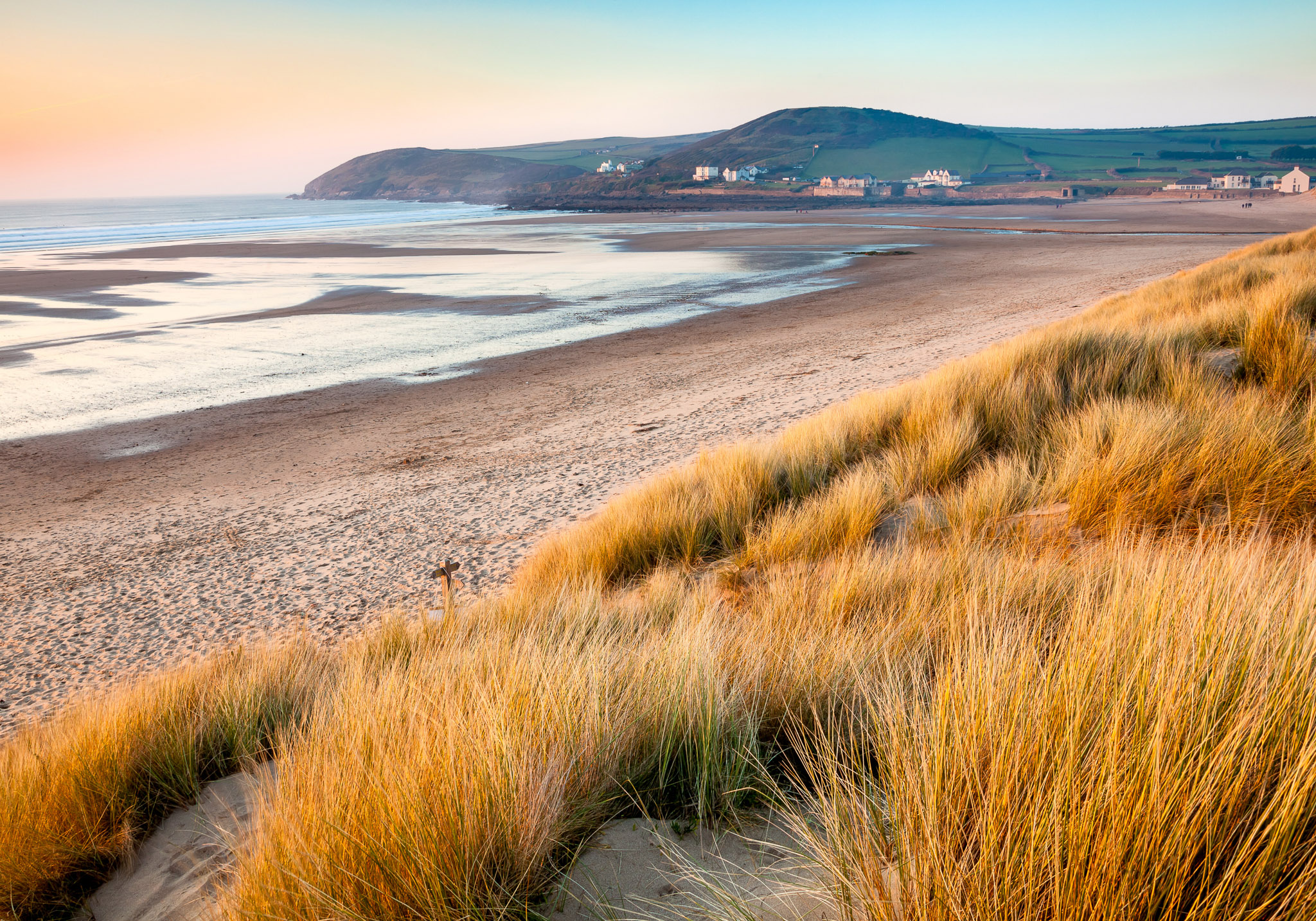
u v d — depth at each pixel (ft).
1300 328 21.18
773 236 243.81
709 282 120.06
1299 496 12.51
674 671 8.21
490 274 140.56
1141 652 5.30
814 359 58.59
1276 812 4.06
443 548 27.25
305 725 10.28
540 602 15.10
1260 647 5.35
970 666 5.78
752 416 41.52
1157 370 22.95
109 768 9.18
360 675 10.75
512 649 10.42
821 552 16.53
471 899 5.20
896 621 10.39
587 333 78.79
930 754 4.98
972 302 87.40
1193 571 7.59
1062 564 11.30
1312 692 4.56
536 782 6.11
